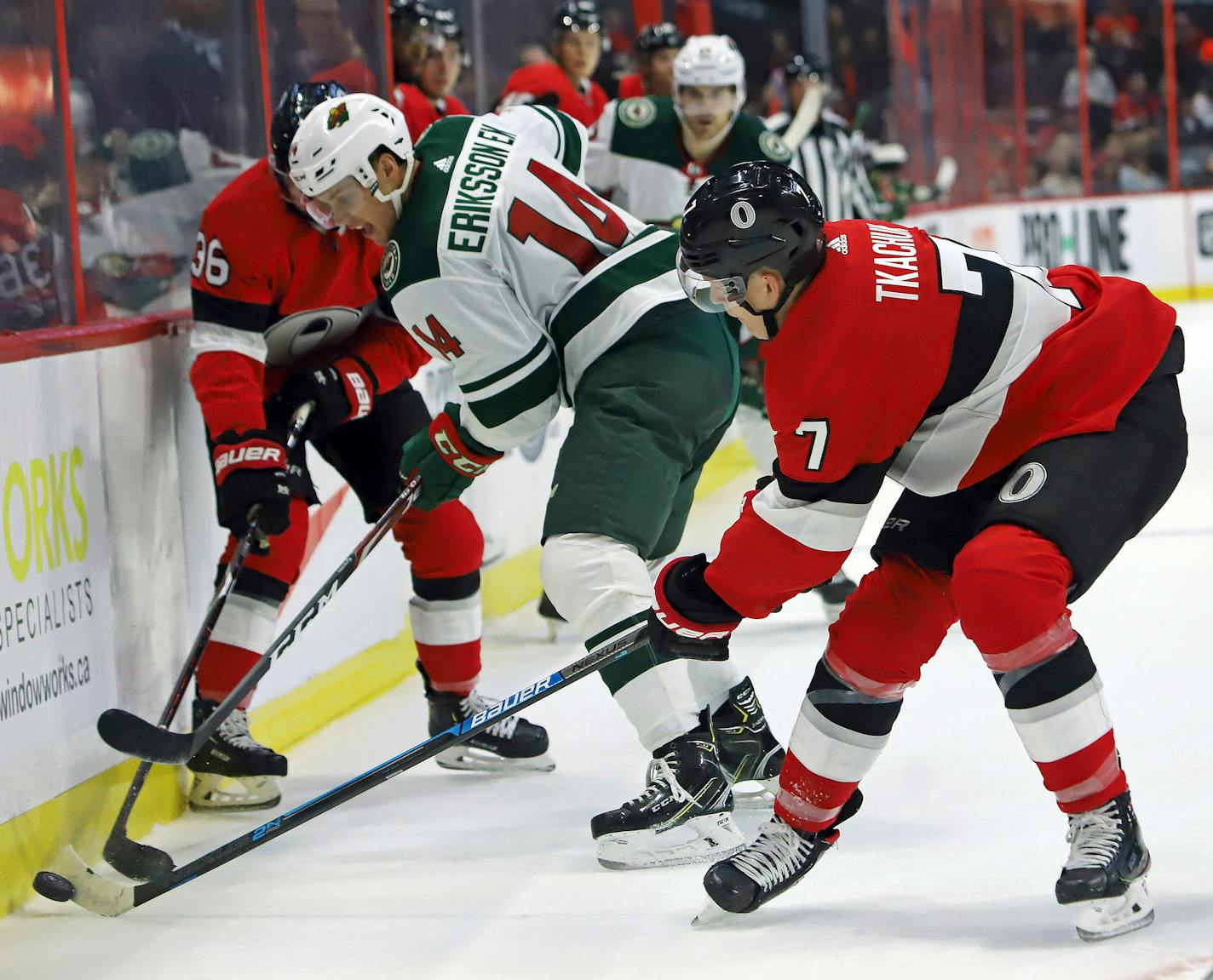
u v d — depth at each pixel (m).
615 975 5.11
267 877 6.46
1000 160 30.72
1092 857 5.00
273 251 7.15
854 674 5.30
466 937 5.59
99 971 5.52
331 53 10.02
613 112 10.91
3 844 6.14
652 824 6.16
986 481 5.26
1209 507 13.20
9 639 6.21
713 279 4.93
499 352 6.30
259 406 7.17
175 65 8.31
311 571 8.72
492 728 7.69
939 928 5.29
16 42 7.05
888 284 4.87
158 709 7.37
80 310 7.41
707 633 5.27
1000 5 30.20
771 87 20.62
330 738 8.67
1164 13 29.42
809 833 5.49
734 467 17.69
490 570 11.49
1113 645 9.23
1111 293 5.23
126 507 7.16
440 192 6.30
